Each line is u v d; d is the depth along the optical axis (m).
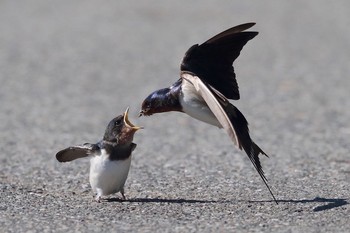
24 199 10.12
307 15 37.00
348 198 10.08
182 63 9.33
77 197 10.29
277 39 31.55
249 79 24.09
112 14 37.81
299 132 16.61
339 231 8.55
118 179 9.70
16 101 20.47
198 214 9.30
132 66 26.47
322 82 23.48
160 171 12.24
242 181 11.35
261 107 19.86
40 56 28.14
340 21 35.47
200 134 16.34
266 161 13.20
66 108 19.62
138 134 16.38
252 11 38.00
